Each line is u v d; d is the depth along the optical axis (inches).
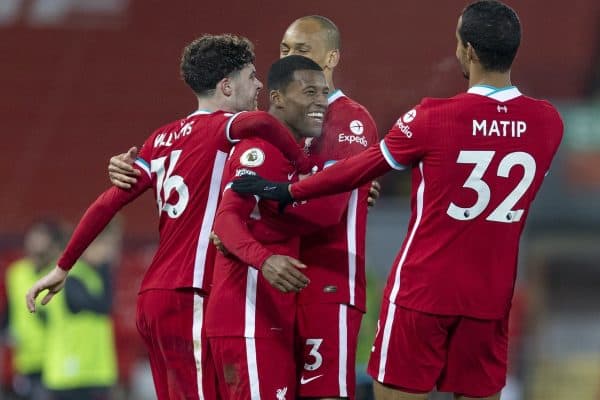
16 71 2596.0
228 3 2444.6
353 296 640.4
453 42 2063.2
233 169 617.3
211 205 647.1
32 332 1418.6
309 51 668.7
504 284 597.6
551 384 1488.7
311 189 589.6
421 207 595.2
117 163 667.4
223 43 676.1
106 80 2559.1
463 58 606.2
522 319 1606.8
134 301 1804.9
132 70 2571.4
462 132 581.3
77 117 2507.4
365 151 595.2
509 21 596.4
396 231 1843.0
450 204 585.3
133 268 1865.2
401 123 589.3
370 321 1232.8
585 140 1947.6
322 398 633.6
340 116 644.1
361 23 2297.0
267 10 2340.1
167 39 2600.9
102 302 1333.7
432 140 581.6
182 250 652.7
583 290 2397.9
